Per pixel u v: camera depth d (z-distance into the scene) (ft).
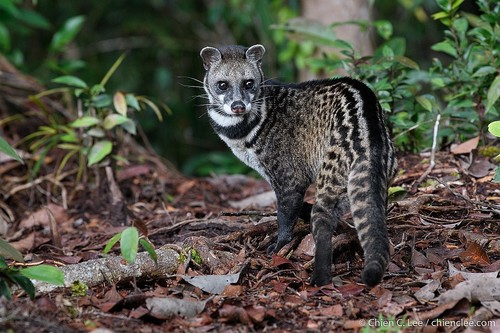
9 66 54.13
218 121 35.96
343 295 27.68
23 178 47.06
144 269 29.84
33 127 51.47
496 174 31.81
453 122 43.04
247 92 35.22
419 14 63.16
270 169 34.55
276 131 34.14
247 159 35.42
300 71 62.95
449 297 26.40
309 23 45.83
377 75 40.75
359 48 57.26
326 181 30.12
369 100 31.14
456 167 39.19
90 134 42.47
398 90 40.52
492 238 31.40
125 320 26.02
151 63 73.67
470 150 39.19
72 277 28.96
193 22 75.77
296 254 32.27
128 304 26.99
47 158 48.67
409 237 32.53
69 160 48.75
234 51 36.27
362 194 27.73
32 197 45.75
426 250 31.19
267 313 25.82
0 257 27.43
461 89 40.81
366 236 26.81
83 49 72.23
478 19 42.06
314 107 33.32
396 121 40.19
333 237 31.55
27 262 33.63
